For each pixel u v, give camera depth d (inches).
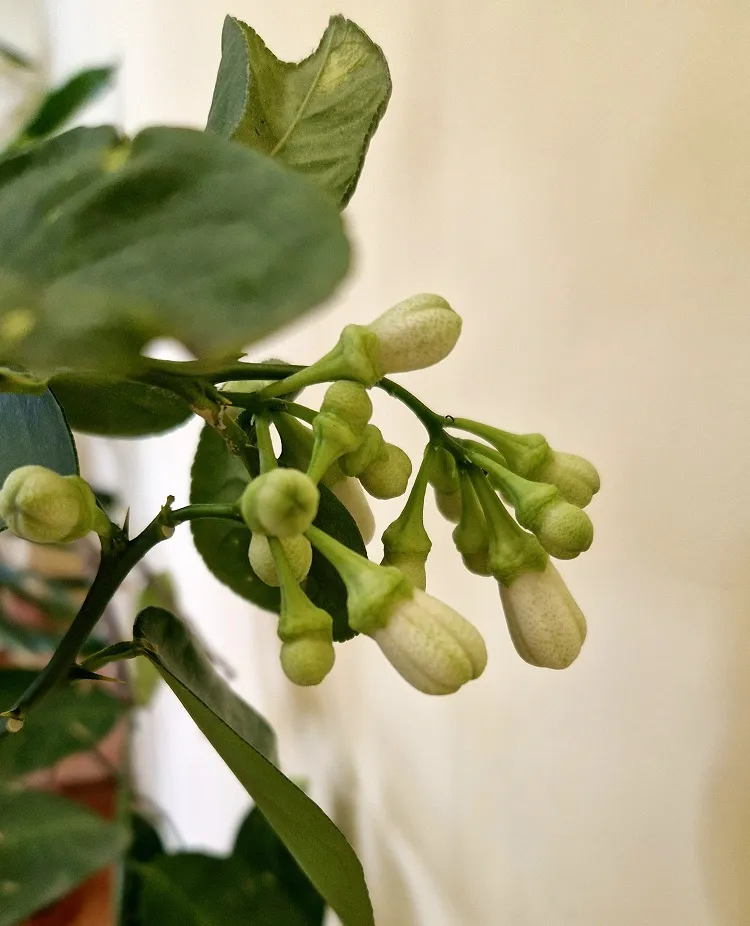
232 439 4.6
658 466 6.1
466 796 8.9
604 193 6.3
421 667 3.9
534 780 7.8
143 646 4.8
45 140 2.9
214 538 5.9
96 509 4.2
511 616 4.5
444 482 4.9
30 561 23.6
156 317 2.4
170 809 20.3
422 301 4.4
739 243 5.3
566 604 4.5
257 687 14.6
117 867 9.2
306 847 4.7
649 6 5.7
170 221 2.6
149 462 18.8
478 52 7.4
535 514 4.3
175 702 18.6
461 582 8.6
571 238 6.7
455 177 8.0
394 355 4.3
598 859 7.1
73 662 4.7
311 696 12.5
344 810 11.8
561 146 6.6
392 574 4.0
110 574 4.5
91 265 2.5
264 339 2.3
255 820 10.2
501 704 8.2
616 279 6.3
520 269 7.3
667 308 5.9
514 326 7.5
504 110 7.2
